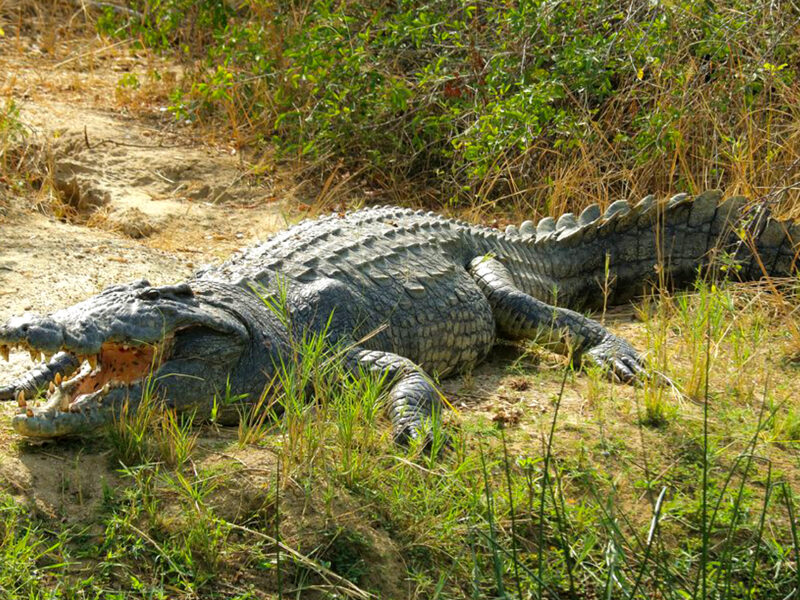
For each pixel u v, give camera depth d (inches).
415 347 240.5
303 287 229.1
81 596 151.9
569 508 179.9
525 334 259.9
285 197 369.7
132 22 449.7
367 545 168.7
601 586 167.0
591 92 355.3
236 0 478.3
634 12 351.6
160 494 172.7
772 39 327.6
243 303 215.2
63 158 366.9
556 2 342.0
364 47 379.6
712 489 190.5
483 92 368.2
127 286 199.6
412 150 384.2
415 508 176.7
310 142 369.1
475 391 236.1
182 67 472.4
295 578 163.2
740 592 168.2
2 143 351.3
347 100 384.8
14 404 201.6
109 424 185.3
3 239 292.2
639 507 185.5
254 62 413.4
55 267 276.4
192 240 324.5
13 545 156.3
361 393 205.6
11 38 490.6
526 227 310.8
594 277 299.7
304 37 378.6
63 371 210.4
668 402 222.7
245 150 401.4
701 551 172.4
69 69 464.4
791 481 194.4
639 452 201.8
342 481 179.9
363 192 377.7
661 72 338.3
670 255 302.8
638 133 335.9
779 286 291.7
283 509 172.4
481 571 168.9
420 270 251.3
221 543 165.2
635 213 301.1
